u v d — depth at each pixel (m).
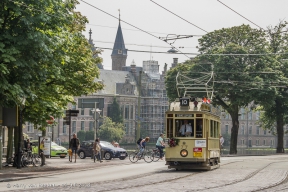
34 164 41.25
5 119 36.38
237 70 81.31
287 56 88.81
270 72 81.38
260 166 41.41
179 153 34.88
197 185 25.17
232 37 86.81
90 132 171.50
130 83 187.50
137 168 40.31
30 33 31.52
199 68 83.94
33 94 33.66
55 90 41.59
